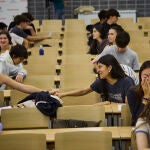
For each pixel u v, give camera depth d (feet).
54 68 22.18
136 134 10.18
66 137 11.96
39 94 14.76
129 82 15.69
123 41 19.42
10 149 11.98
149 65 11.86
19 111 14.26
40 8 39.52
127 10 38.73
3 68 18.92
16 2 37.96
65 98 16.97
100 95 16.93
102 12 27.73
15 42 27.91
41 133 12.34
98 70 15.97
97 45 24.75
